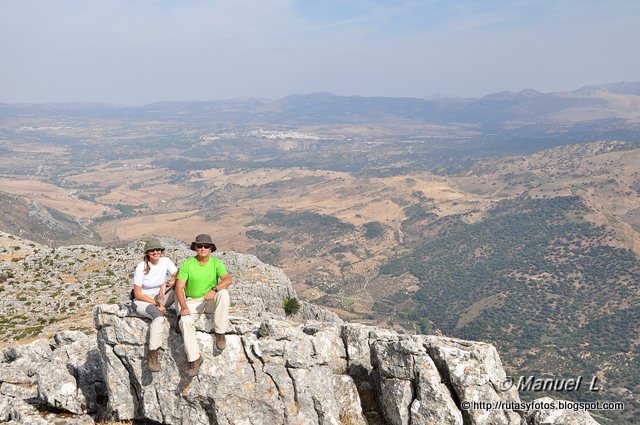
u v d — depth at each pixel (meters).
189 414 17.14
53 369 19.34
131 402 17.73
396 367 18.52
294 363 17.42
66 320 54.16
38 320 55.38
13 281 65.38
